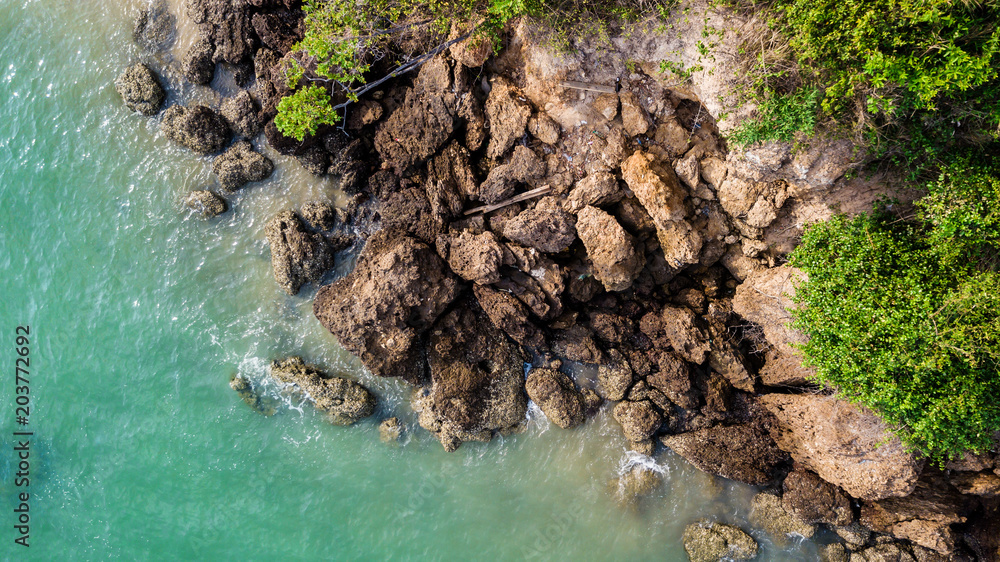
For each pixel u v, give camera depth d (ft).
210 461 65.26
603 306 62.13
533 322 62.13
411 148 60.70
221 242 66.39
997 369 37.96
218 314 66.18
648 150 54.90
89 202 67.87
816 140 42.32
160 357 66.44
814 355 45.83
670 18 46.80
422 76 57.11
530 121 56.13
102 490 66.33
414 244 59.21
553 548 62.34
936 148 38.17
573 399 62.69
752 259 56.65
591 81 53.21
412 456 64.28
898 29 33.24
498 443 63.87
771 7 39.52
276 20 61.00
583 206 57.16
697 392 61.11
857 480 54.54
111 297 67.36
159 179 66.85
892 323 39.19
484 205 61.46
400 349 60.44
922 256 40.45
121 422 66.54
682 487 61.93
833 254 44.32
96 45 67.46
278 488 64.69
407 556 63.00
